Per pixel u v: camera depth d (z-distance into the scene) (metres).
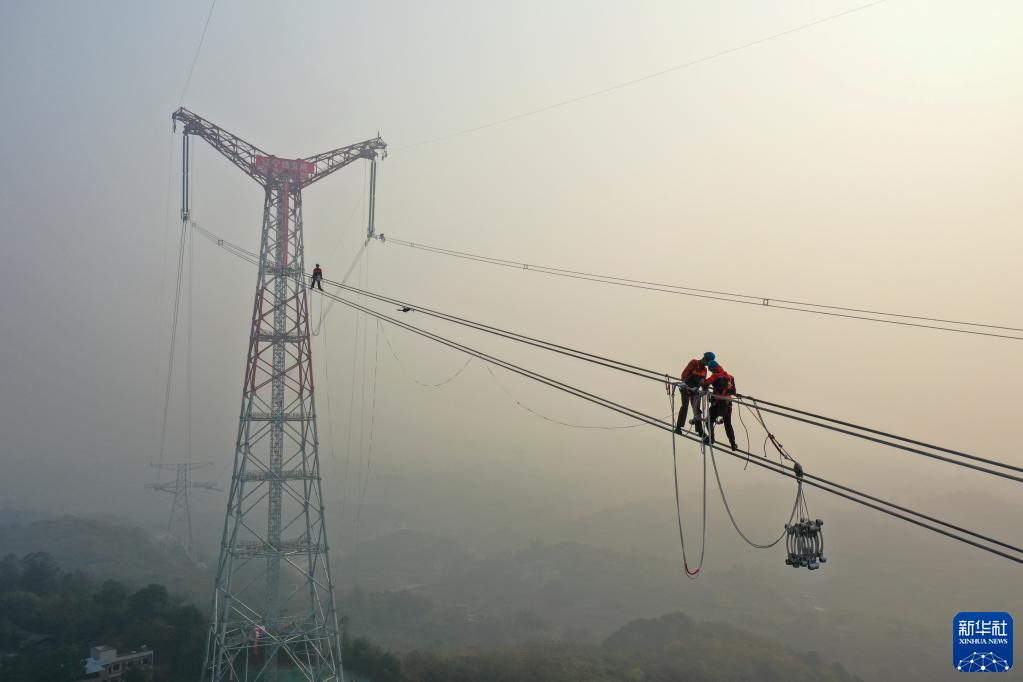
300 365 55.81
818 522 16.61
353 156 59.56
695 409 18.30
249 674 74.94
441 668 92.44
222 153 56.44
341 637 92.94
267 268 55.81
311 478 55.31
